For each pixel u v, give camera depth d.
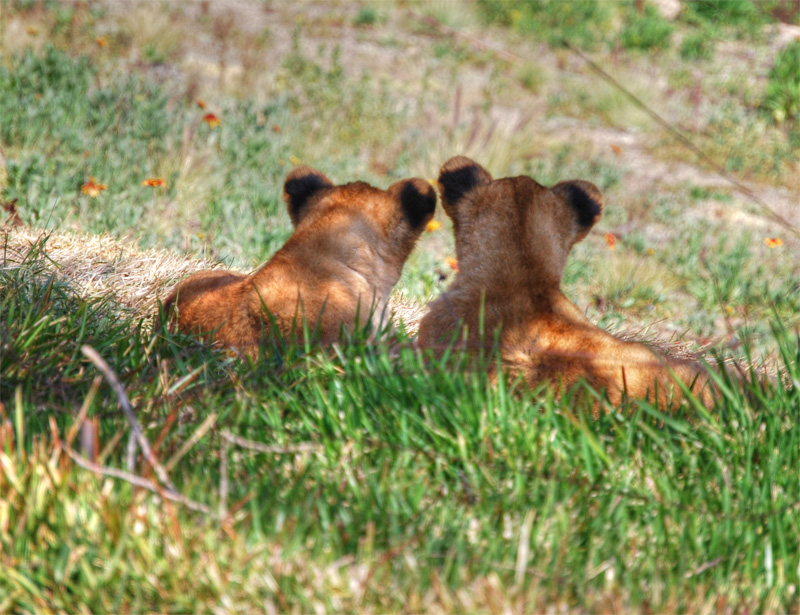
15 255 15.35
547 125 47.72
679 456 9.67
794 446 9.71
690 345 18.02
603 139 47.31
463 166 13.70
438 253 28.45
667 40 66.81
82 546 7.55
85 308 11.85
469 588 7.53
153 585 7.40
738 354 17.78
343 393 9.96
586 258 29.47
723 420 10.44
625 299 26.47
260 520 7.95
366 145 39.16
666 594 7.78
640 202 37.31
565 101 52.06
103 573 7.46
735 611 7.84
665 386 11.33
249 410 9.67
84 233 19.34
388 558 7.50
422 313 17.55
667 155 45.78
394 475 8.92
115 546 7.61
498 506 8.61
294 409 9.84
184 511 8.02
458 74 53.62
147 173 25.80
